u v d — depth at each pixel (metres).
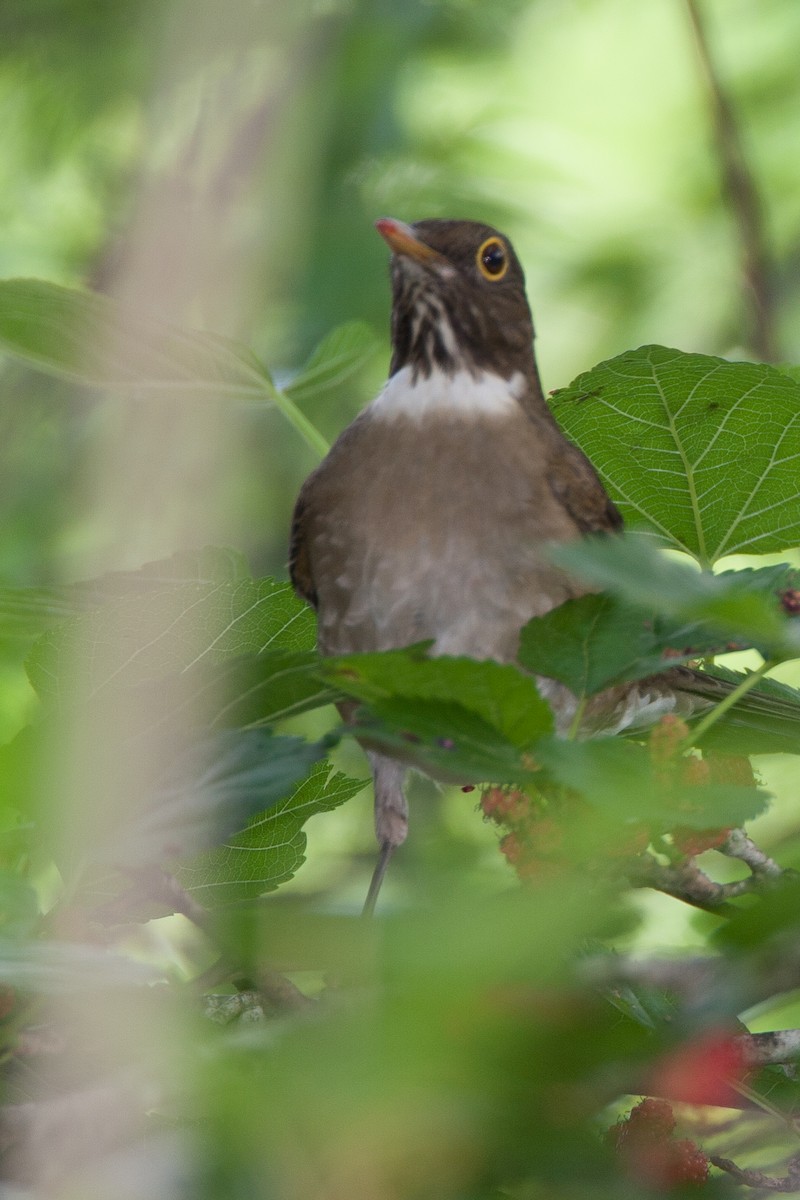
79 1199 2.51
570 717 7.02
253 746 3.60
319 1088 2.02
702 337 15.33
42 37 13.88
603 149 15.96
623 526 7.30
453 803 11.34
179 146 9.70
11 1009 3.54
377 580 7.94
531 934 2.02
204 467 6.12
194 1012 2.74
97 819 3.42
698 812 3.16
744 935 2.51
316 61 12.59
